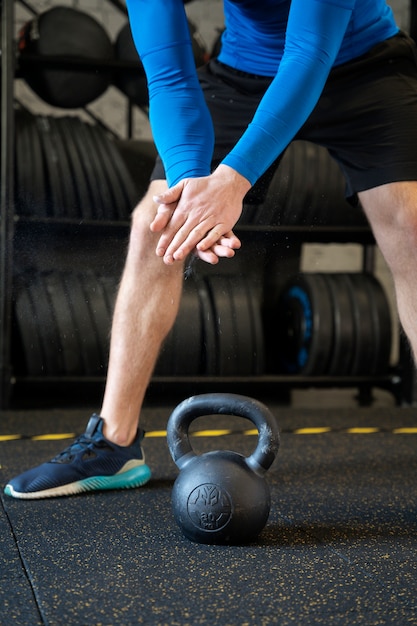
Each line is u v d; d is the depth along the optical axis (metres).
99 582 1.32
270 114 1.47
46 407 3.47
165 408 3.35
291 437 2.71
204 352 3.53
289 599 1.25
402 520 1.70
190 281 3.59
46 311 3.39
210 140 1.56
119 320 1.86
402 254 1.67
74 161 3.42
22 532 1.59
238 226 3.12
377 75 1.71
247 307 3.56
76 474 1.87
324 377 3.65
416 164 1.65
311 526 1.64
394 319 5.08
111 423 1.91
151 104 1.60
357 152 1.70
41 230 3.39
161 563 1.40
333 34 1.50
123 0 4.94
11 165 3.26
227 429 2.94
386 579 1.34
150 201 1.80
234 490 1.47
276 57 1.77
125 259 1.88
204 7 5.04
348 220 3.50
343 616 1.18
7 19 3.21
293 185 3.41
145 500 1.83
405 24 5.23
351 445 2.57
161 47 1.58
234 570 1.37
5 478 2.09
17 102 4.11
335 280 3.75
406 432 2.82
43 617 1.17
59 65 3.52
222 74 1.84
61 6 3.62
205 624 1.15
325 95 1.70
